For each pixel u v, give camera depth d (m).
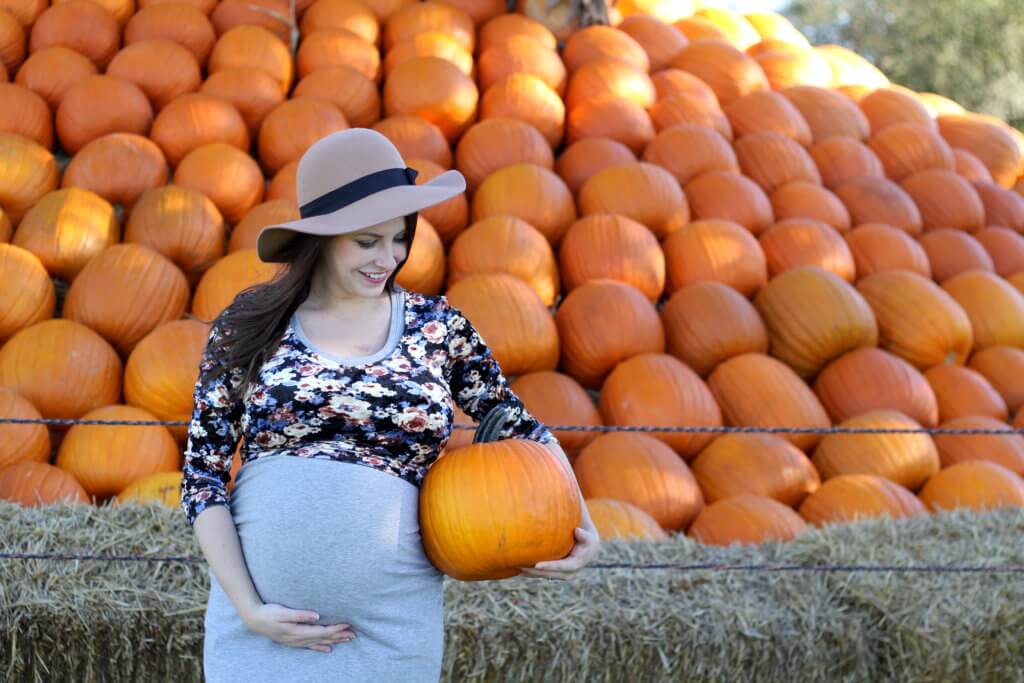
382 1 8.83
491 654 3.91
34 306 6.09
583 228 6.95
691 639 4.07
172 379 5.70
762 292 7.03
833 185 8.54
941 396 6.88
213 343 2.45
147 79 7.68
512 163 7.55
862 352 6.73
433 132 7.54
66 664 3.83
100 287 6.11
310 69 8.12
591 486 5.67
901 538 4.77
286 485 2.37
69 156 7.52
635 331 6.40
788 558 4.58
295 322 2.48
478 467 2.49
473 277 6.38
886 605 4.27
